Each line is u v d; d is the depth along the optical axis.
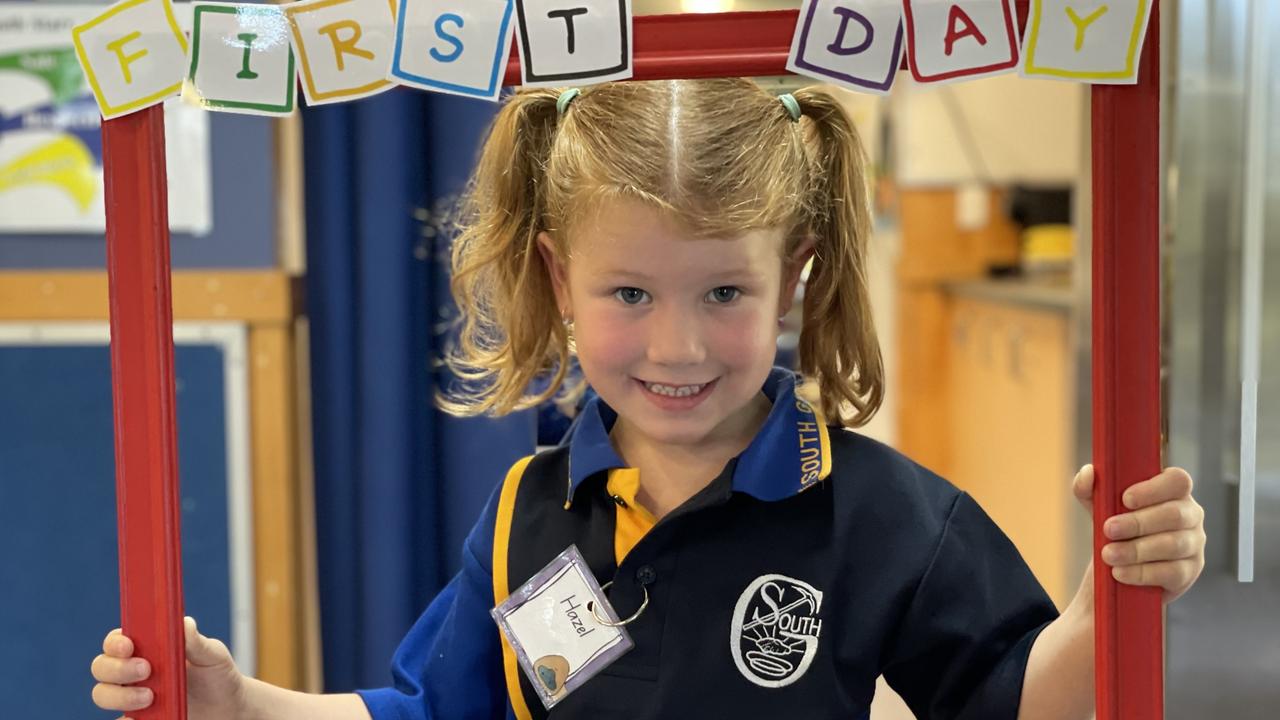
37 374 1.79
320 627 1.89
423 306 1.82
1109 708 0.75
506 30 0.73
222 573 1.81
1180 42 1.41
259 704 0.89
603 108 0.90
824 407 1.04
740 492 0.93
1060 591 2.80
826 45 0.72
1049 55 0.70
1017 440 3.18
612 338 0.86
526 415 1.79
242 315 1.77
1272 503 1.43
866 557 0.93
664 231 0.83
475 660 0.98
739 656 0.91
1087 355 2.35
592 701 0.92
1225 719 1.46
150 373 0.78
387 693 0.96
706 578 0.92
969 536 0.95
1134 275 0.72
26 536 1.81
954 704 0.92
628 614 0.93
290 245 1.83
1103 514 0.74
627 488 0.95
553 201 0.94
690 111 0.88
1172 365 1.43
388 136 1.77
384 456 1.81
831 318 1.02
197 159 1.76
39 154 1.76
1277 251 1.40
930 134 4.06
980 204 4.07
